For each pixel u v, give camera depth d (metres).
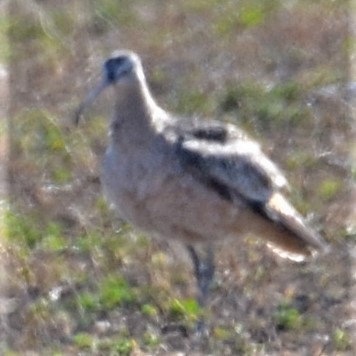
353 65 23.95
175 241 17.23
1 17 26.33
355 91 22.75
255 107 22.45
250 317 17.00
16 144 21.56
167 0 26.83
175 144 16.64
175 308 17.11
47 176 20.64
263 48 24.61
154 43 25.00
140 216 16.97
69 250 18.55
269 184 17.14
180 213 16.75
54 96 23.38
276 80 23.41
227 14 26.03
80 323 16.98
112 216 19.30
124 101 16.97
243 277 17.80
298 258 17.50
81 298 17.39
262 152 19.55
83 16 26.36
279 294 17.48
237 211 16.91
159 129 16.80
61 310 17.23
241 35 25.12
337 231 18.78
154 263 18.12
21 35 25.83
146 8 26.61
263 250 18.23
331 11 25.53
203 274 17.33
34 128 22.17
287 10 25.81
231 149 16.92
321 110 22.28
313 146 21.17
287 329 16.80
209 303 17.28
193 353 16.42
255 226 17.14
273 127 21.91
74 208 19.61
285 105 22.50
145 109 16.89
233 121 22.16
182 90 23.22
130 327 16.92
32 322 16.86
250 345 16.47
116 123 16.97
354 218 19.14
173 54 24.56
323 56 24.28
